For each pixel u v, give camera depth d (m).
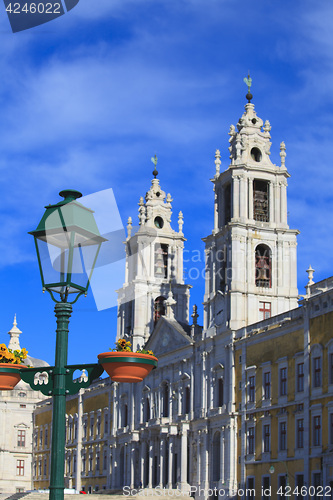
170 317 103.69
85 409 131.00
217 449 88.94
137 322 112.38
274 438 77.19
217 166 95.38
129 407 112.62
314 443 70.88
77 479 129.00
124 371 18.36
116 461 114.69
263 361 80.75
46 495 104.00
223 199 94.06
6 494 138.38
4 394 153.62
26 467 152.12
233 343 86.56
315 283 73.81
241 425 83.19
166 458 99.31
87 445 128.00
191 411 94.00
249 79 95.81
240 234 89.56
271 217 91.69
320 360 71.25
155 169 119.56
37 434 150.75
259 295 89.06
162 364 103.50
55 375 17.42
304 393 72.75
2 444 151.38
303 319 74.38
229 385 86.06
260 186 93.38
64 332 17.53
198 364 94.25
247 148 92.81
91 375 17.58
